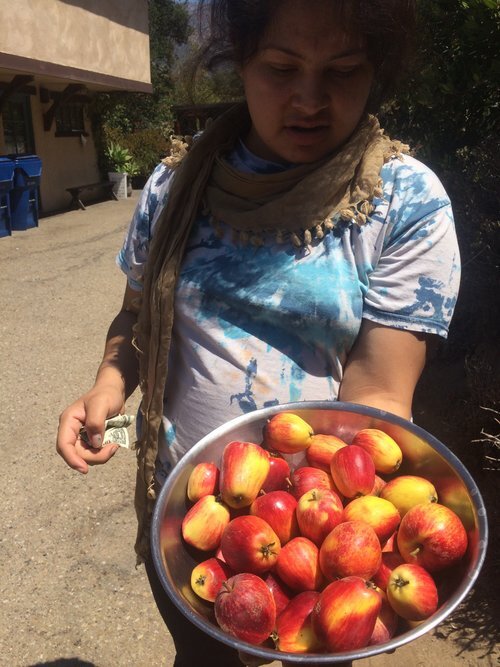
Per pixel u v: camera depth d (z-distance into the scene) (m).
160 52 20.30
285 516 1.20
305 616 1.07
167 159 1.63
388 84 1.39
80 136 15.15
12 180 10.79
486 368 3.22
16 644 2.63
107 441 1.54
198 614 1.07
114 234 11.05
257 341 1.39
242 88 1.55
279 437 1.29
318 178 1.31
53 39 11.50
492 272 3.46
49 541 3.21
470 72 3.41
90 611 2.78
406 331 1.29
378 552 1.10
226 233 1.42
